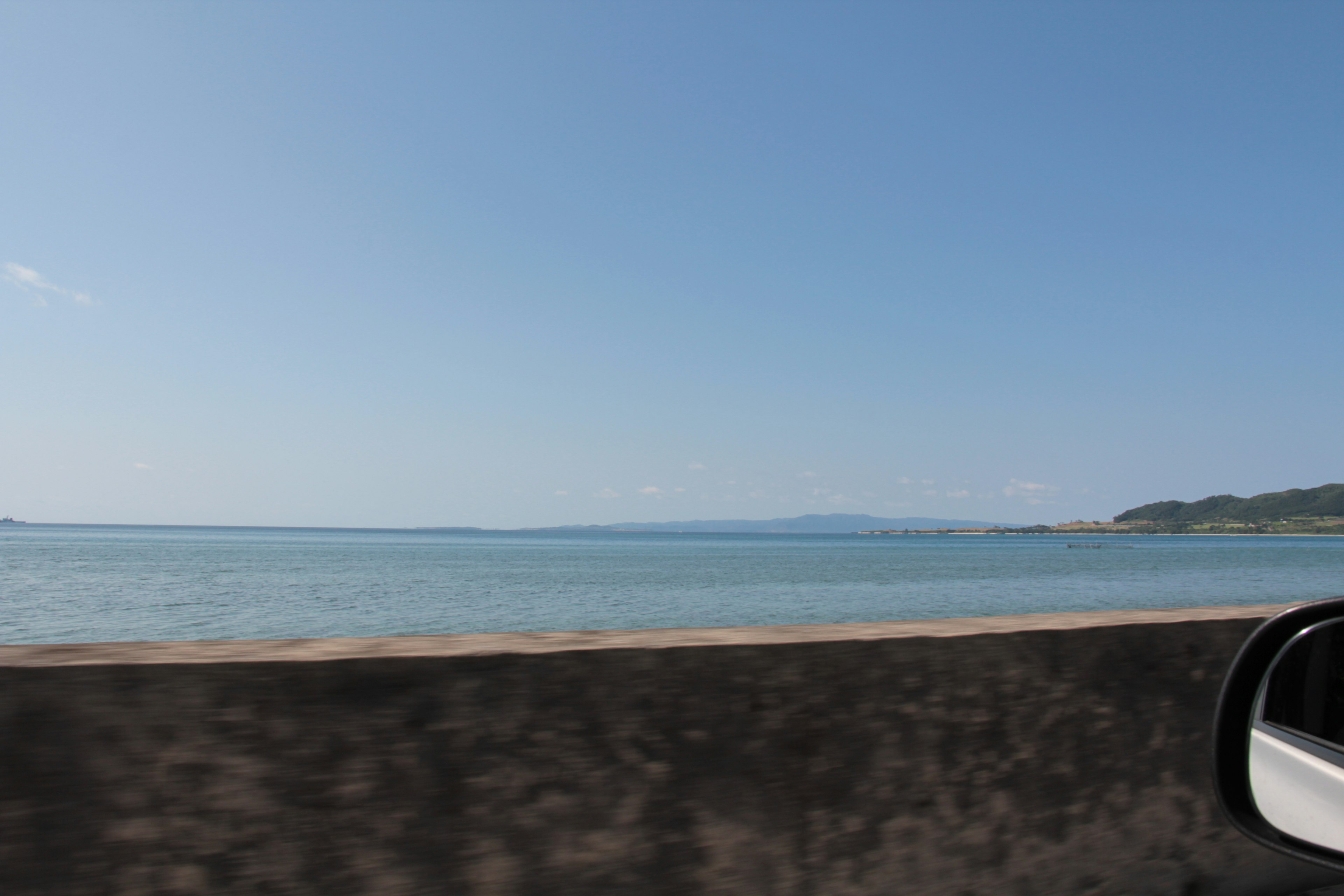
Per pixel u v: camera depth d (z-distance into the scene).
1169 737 2.44
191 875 1.48
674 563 85.56
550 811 1.70
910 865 2.02
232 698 1.53
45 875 1.41
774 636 2.02
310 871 1.54
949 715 2.11
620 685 1.78
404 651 1.67
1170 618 2.55
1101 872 2.29
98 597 37.97
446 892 1.61
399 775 1.61
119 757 1.46
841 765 1.97
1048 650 2.27
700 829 1.81
